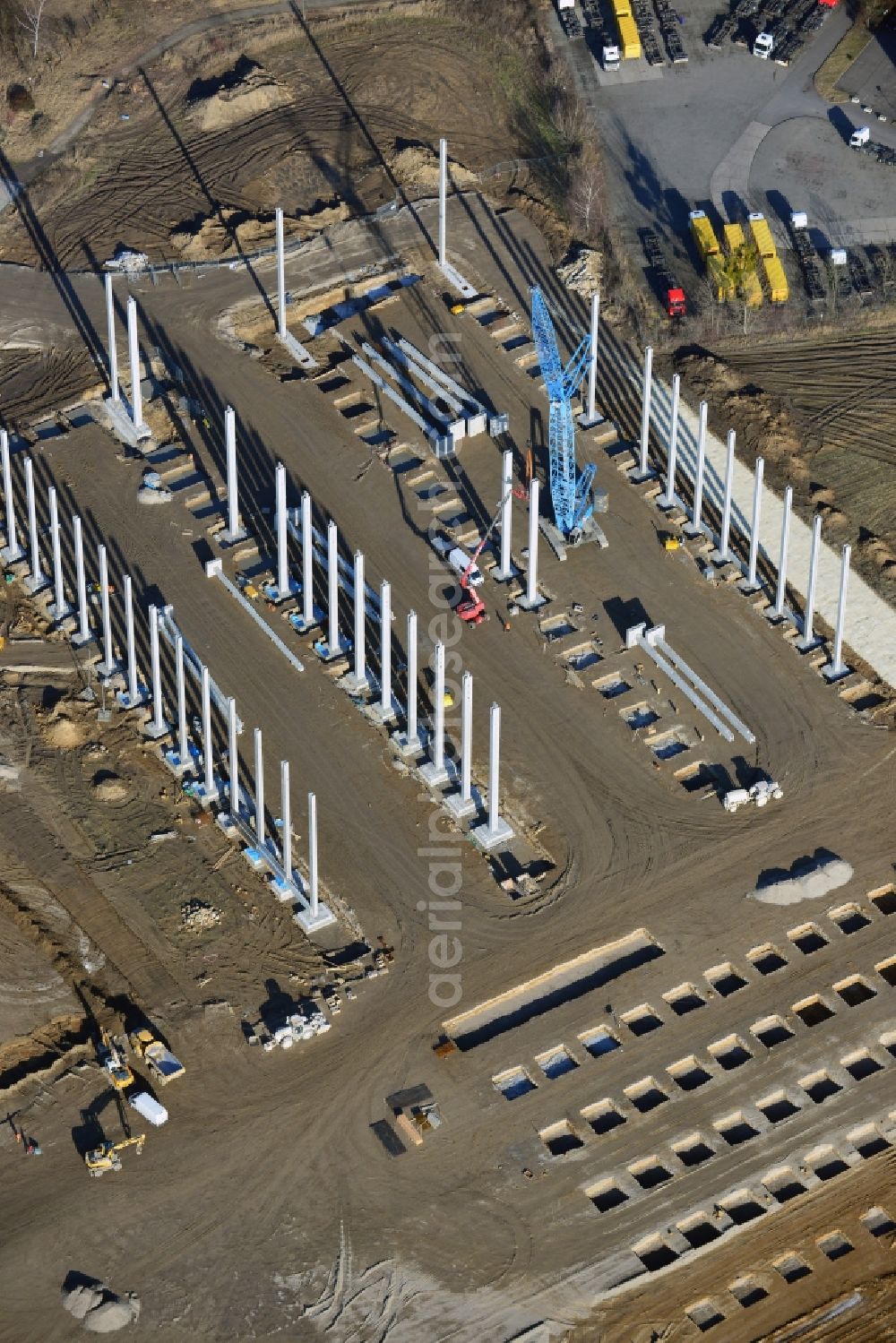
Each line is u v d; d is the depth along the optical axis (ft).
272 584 475.72
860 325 546.26
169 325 545.03
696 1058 386.32
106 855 419.74
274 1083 379.96
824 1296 351.25
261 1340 343.46
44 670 456.86
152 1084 379.55
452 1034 390.83
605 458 508.12
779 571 467.52
